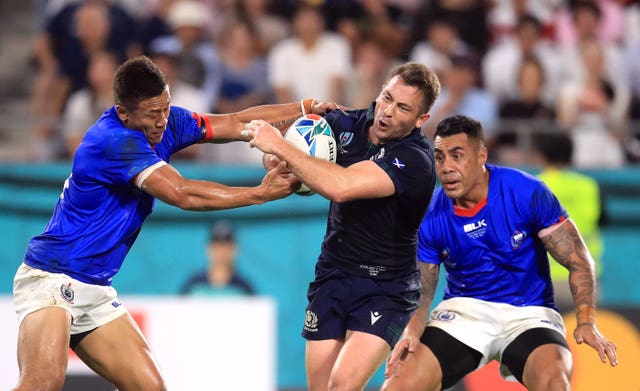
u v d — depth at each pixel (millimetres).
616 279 32625
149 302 30812
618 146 35688
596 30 41281
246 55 39344
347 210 19016
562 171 32562
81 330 18469
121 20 40344
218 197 17625
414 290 19750
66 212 18250
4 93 43625
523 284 21125
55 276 18062
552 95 39062
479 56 39875
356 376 18625
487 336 21047
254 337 30938
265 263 32844
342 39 39969
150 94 17453
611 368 28359
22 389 17016
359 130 19156
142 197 18516
